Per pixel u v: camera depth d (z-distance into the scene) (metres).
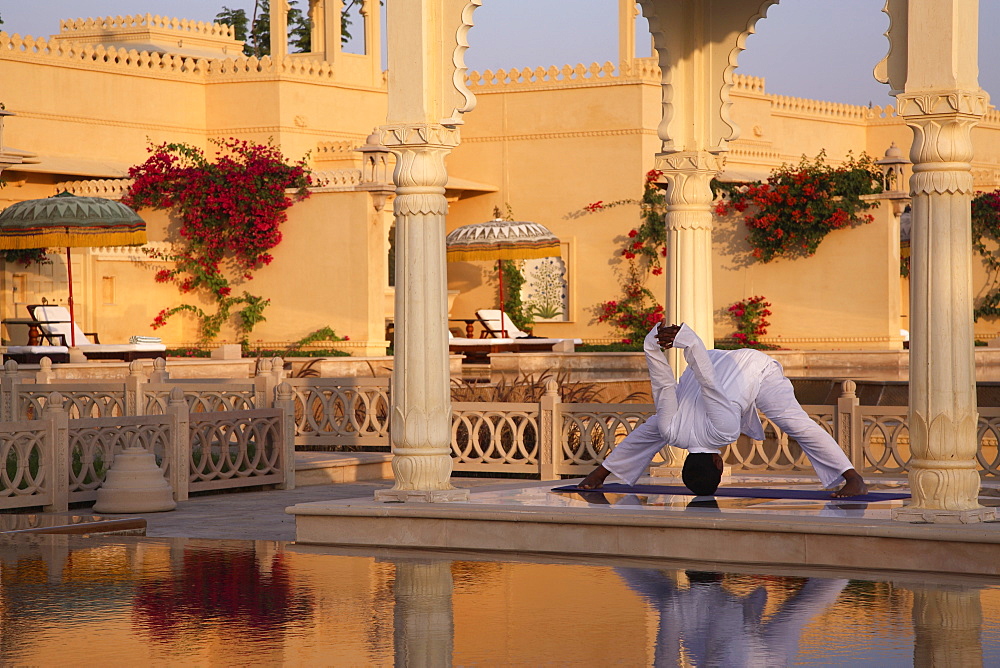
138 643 5.93
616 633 6.03
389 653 5.73
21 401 13.29
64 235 19.08
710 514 7.95
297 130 29.80
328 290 25.02
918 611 6.39
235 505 11.00
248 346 25.56
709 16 10.44
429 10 8.66
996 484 9.78
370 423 13.80
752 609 6.49
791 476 10.41
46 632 6.17
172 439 11.20
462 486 11.62
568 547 8.18
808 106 34.50
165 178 25.44
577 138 29.33
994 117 38.22
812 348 26.58
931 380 7.38
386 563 7.99
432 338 8.74
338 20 30.62
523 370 21.67
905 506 7.58
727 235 27.28
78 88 27.56
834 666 5.41
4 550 8.61
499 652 5.71
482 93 30.33
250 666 5.51
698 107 10.50
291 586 7.27
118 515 10.34
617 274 28.95
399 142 8.67
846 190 26.05
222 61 29.88
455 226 30.73
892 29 7.56
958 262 7.36
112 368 18.11
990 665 5.39
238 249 25.38
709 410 8.76
